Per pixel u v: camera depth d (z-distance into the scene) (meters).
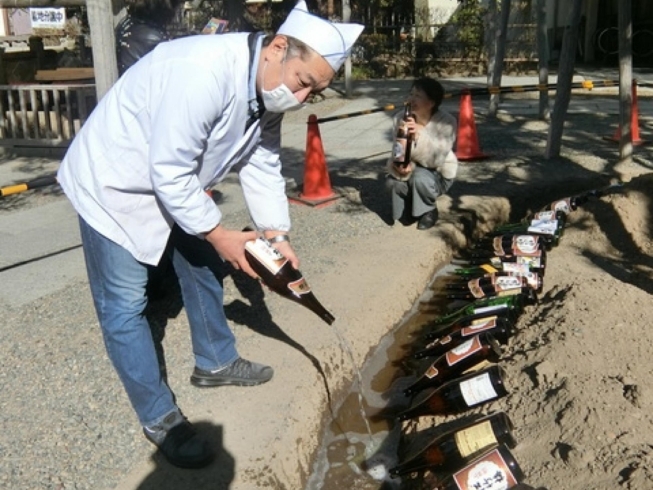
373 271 4.99
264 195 3.27
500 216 6.43
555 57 18.05
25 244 5.90
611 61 17.45
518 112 11.01
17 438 3.22
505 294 4.65
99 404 3.47
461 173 7.38
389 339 4.51
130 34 6.00
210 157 2.85
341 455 3.53
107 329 2.98
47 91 9.20
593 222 5.71
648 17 17.30
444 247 5.62
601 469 2.87
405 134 5.55
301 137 9.96
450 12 17.97
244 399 3.47
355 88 14.81
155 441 3.07
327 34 2.62
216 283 3.40
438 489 2.89
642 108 11.05
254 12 16.98
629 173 7.22
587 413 3.15
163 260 4.32
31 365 3.85
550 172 7.36
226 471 3.00
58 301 4.68
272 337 4.06
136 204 2.85
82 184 2.85
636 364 3.49
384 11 17.78
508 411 3.44
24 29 20.19
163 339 4.06
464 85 14.67
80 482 2.93
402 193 5.84
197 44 2.69
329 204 6.59
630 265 5.14
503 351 4.02
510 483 2.81
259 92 2.75
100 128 2.81
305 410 3.48
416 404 3.75
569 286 4.57
